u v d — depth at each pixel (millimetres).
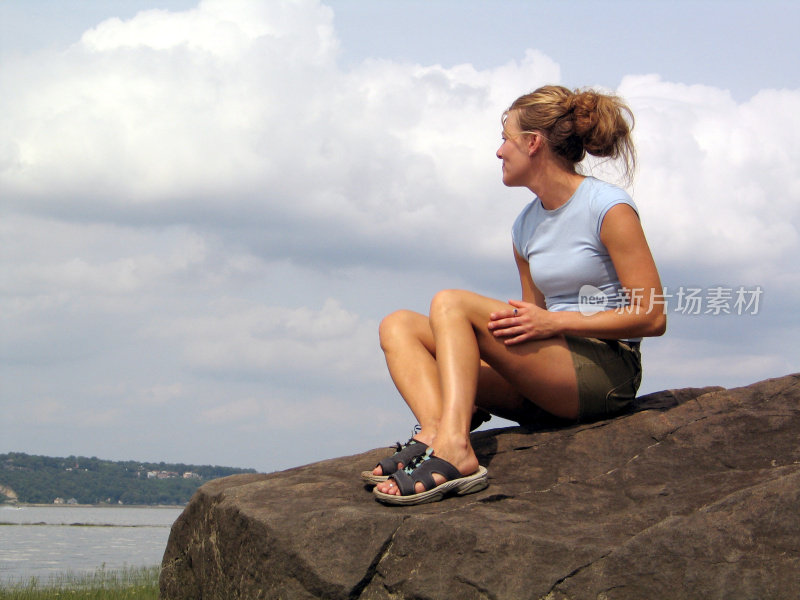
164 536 50062
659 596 2234
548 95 3258
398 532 2574
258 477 3514
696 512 2346
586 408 3234
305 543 2646
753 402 3197
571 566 2322
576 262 3234
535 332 3066
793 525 2252
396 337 3277
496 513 2609
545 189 3307
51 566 20594
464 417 2893
